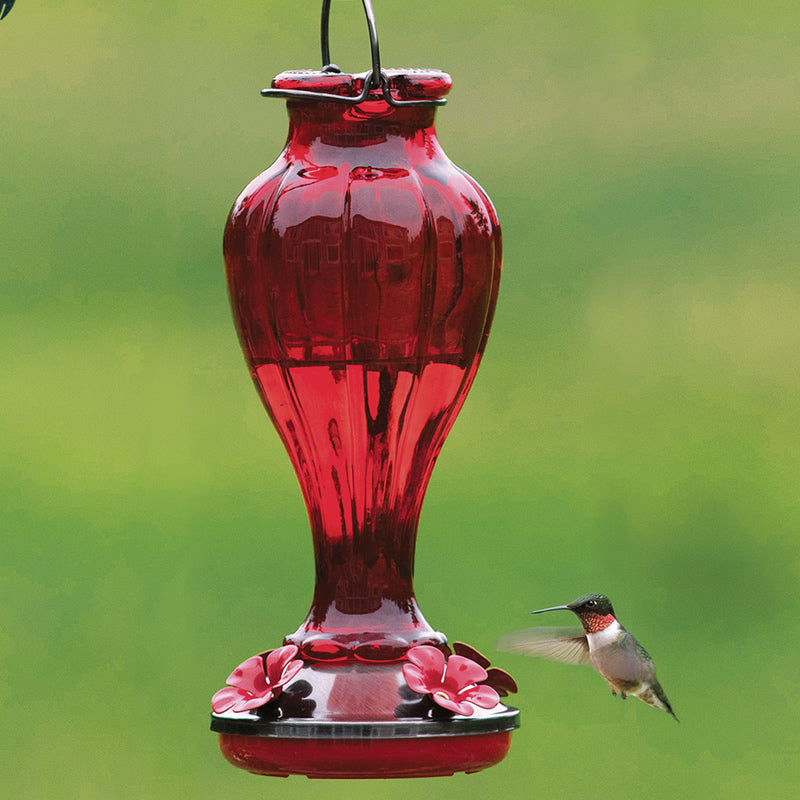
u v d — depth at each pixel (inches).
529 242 499.8
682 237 513.3
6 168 480.1
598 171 503.8
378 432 141.1
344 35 494.0
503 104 503.8
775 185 519.2
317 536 143.4
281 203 140.5
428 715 130.6
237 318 145.0
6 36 495.5
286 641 141.5
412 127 143.5
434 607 433.4
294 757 129.6
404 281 138.1
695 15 523.2
